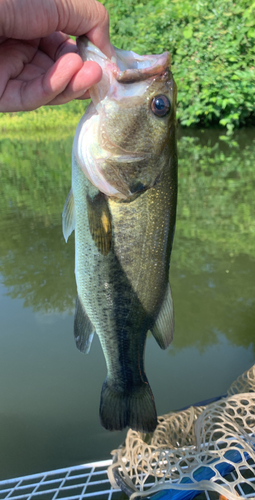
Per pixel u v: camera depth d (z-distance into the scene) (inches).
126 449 14.7
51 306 25.8
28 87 11.4
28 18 10.2
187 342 22.5
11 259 31.5
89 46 11.4
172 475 14.0
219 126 69.9
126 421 14.1
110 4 80.0
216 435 17.3
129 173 12.0
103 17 11.1
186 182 46.2
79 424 17.9
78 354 22.0
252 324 23.6
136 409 14.2
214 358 21.3
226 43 63.4
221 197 41.7
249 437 13.6
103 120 11.7
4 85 11.7
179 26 68.4
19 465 16.1
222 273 28.7
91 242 12.8
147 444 15.7
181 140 64.6
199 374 20.2
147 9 75.2
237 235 34.0
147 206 12.4
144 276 13.1
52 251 32.6
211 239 33.5
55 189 46.7
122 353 14.0
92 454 16.6
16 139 77.3
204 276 28.5
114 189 12.1
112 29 77.0
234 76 62.9
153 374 20.4
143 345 14.2
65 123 87.3
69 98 11.5
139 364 14.3
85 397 19.2
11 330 23.6
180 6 67.5
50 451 16.6
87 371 20.7
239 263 30.0
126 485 13.7
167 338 14.4
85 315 13.9
